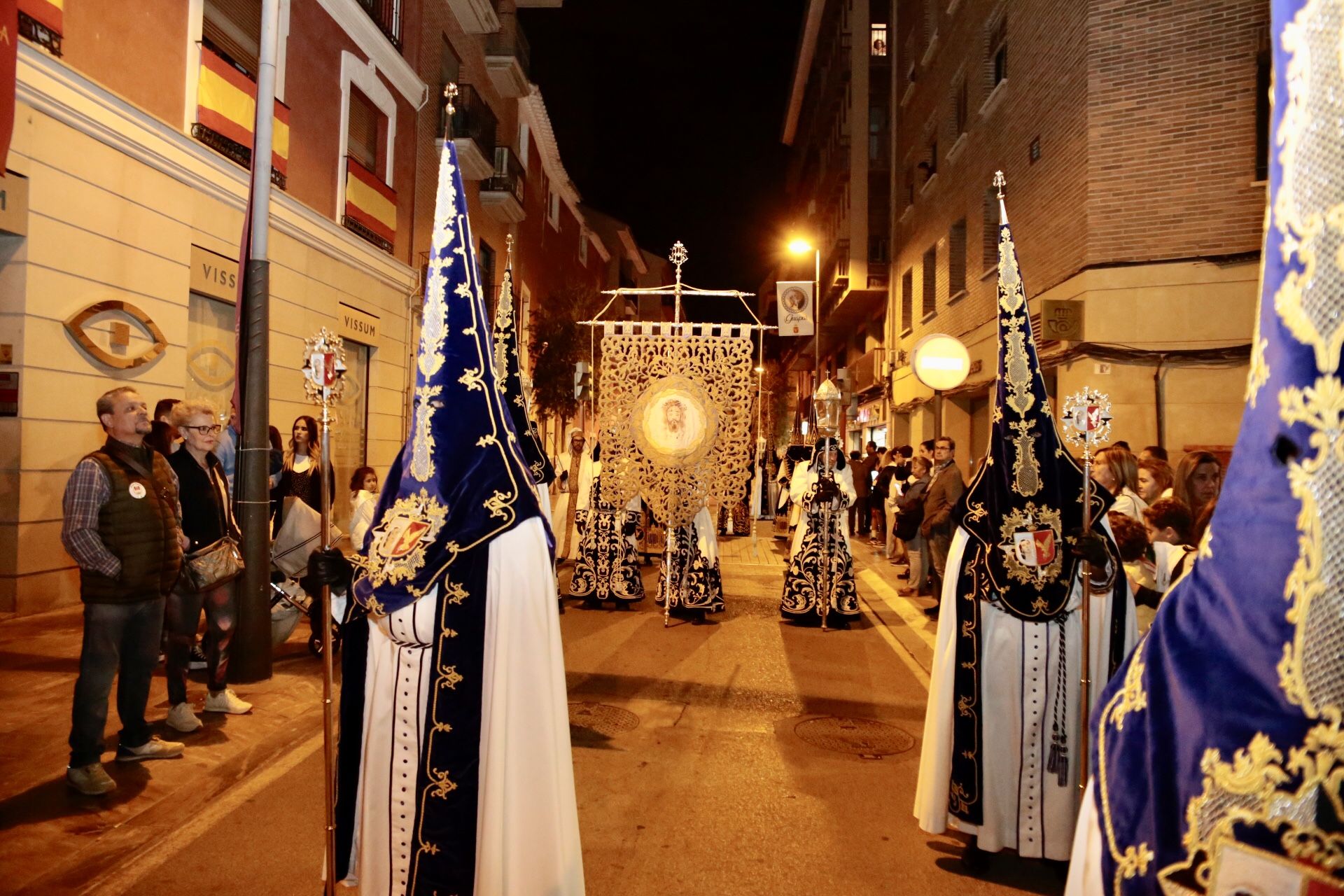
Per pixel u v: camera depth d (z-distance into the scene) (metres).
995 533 3.73
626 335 9.41
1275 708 1.04
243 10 11.31
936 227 19.23
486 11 19.53
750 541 18.42
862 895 3.55
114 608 4.27
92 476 4.18
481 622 2.55
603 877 3.64
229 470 7.53
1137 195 10.59
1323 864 0.96
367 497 6.98
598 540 10.06
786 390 37.06
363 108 15.08
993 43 15.75
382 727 2.68
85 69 8.31
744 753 5.22
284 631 6.81
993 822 3.66
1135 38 10.62
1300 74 1.07
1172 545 4.24
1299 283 1.05
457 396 2.64
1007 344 3.75
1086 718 3.36
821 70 32.03
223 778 4.56
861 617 9.73
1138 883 1.21
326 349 2.94
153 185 9.26
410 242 16.92
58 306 7.96
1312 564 1.01
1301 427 1.04
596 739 5.41
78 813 4.05
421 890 2.54
